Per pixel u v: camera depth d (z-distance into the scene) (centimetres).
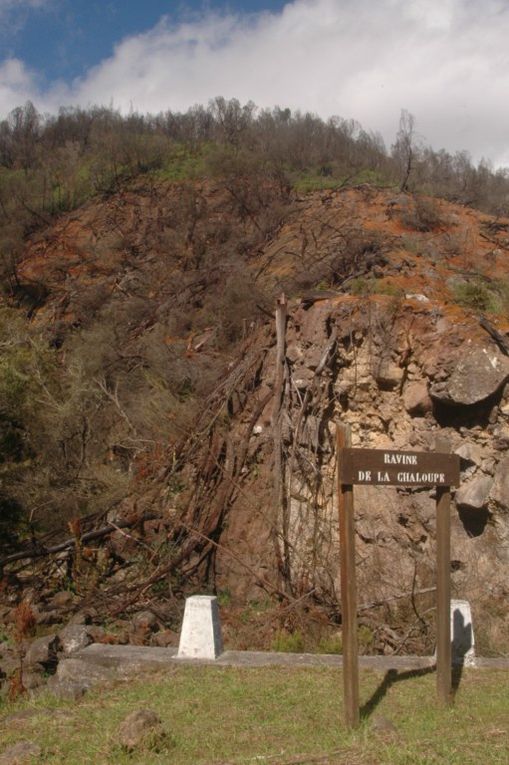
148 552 1512
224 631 1193
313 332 1530
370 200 2828
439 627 788
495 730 686
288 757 635
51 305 3030
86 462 1834
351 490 714
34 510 1770
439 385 1333
